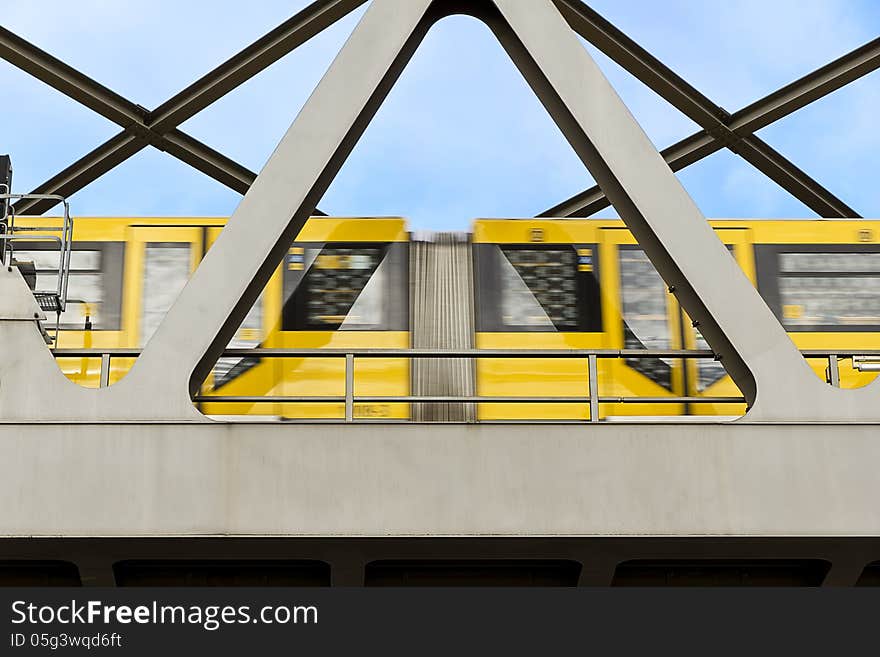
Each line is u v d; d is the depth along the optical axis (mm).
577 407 16531
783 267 17500
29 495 11344
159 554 11758
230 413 16344
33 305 12094
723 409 16688
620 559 11953
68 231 13469
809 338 17234
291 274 17000
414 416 16297
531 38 13234
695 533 11422
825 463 11672
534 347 16859
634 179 12805
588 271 17203
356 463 11477
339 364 16609
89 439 11523
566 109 13195
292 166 12656
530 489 11469
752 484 11586
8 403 11703
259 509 11352
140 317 16859
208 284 12195
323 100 12883
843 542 11641
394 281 17047
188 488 11391
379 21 13164
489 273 17156
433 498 11414
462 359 16656
